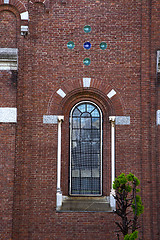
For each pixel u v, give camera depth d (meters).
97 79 12.21
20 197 11.36
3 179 11.23
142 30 12.30
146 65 12.18
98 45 12.32
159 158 11.73
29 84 11.90
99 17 12.41
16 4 11.94
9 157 11.34
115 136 12.01
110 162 12.08
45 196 11.59
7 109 11.52
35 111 11.95
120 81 12.22
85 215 11.58
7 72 11.68
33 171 11.66
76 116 12.43
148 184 11.65
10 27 11.94
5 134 11.42
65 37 12.31
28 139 11.67
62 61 12.23
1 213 11.08
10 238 10.98
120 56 12.30
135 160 11.87
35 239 11.35
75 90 12.17
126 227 9.53
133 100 12.14
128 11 12.45
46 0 12.30
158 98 12.00
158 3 12.37
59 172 11.77
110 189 11.95
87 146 12.32
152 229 11.45
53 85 12.12
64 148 12.20
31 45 12.12
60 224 11.49
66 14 12.38
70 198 11.98
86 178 12.20
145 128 11.93
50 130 11.90
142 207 9.58
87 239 11.46
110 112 12.20
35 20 12.28
